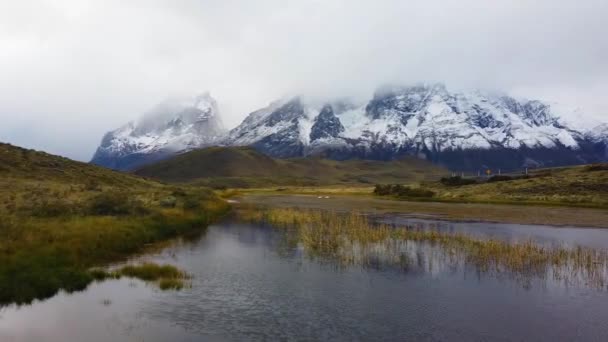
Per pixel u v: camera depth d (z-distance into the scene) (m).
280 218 55.38
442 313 19.33
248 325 17.30
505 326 17.98
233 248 33.84
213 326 17.06
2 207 36.44
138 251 30.88
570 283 24.58
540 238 41.72
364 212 70.12
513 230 47.59
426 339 16.50
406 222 55.31
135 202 45.25
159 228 38.47
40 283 20.16
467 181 127.25
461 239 37.53
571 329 17.81
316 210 73.38
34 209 35.03
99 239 29.22
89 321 17.06
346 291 22.30
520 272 26.95
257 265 27.89
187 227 43.38
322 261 29.45
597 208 71.38
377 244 36.03
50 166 73.12
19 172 63.22
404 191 123.31
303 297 21.09
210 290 21.86
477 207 78.69
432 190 122.62
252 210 72.44
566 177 98.56
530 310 19.98
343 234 40.44
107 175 85.62
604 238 42.03
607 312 19.84
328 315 18.69
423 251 33.22
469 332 17.28
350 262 29.19
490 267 28.19
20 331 15.79
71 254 25.31
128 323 17.02
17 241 24.41
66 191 52.94
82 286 21.41
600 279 25.28
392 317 18.69
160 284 22.27
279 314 18.66
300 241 37.72
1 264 21.03
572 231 47.06
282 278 24.67
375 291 22.44
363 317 18.58
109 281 22.64
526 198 86.44
